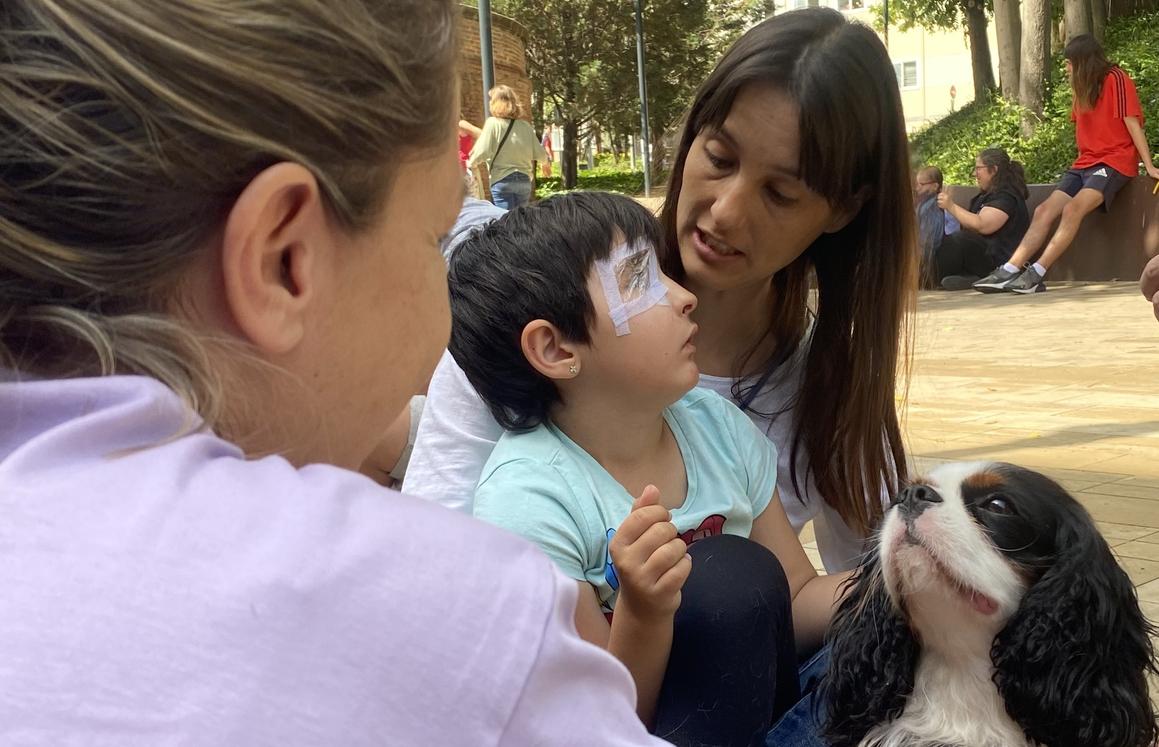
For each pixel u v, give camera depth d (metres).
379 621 0.65
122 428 0.70
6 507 0.65
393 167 0.82
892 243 2.22
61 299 0.72
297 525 0.67
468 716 0.65
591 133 34.66
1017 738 1.68
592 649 0.74
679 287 1.94
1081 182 11.41
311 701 0.62
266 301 0.75
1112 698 1.60
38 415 0.72
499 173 11.40
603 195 1.96
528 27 31.14
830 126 2.03
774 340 2.40
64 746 0.58
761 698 1.64
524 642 0.68
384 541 0.68
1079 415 5.46
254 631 0.62
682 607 1.62
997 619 1.66
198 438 0.72
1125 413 5.47
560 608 0.71
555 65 32.12
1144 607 2.81
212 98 0.70
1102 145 11.34
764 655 1.63
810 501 2.35
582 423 1.91
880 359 2.26
